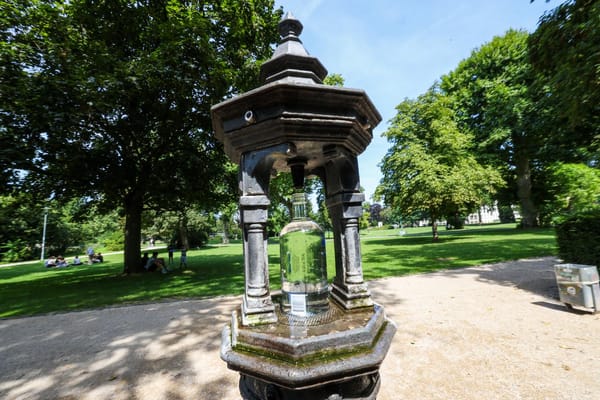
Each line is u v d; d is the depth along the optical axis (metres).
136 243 13.30
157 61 8.76
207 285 8.88
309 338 1.04
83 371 3.55
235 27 10.05
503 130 22.61
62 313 6.67
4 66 7.70
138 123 10.60
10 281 14.25
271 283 7.99
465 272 8.34
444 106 23.33
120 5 9.86
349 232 1.52
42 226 37.16
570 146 16.78
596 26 5.05
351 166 1.50
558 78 6.02
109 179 10.70
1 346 4.65
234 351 1.14
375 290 6.71
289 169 1.75
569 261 5.53
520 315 4.61
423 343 3.74
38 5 8.30
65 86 7.97
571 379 2.78
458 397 2.59
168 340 4.44
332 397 1.11
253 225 1.31
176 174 12.60
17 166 8.84
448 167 21.19
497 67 24.42
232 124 1.26
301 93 1.11
